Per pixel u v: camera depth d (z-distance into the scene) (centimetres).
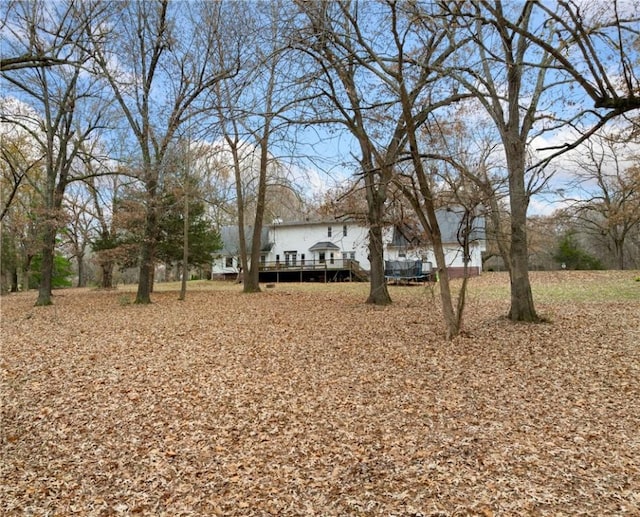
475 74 792
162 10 1555
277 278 3719
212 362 805
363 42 722
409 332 1009
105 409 596
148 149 1655
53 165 1894
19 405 609
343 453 461
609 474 391
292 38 721
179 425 546
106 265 2505
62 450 488
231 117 677
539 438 470
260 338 992
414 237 1108
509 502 357
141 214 1830
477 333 952
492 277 2630
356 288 2277
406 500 371
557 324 1005
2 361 821
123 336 1041
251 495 394
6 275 3195
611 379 636
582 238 4044
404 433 500
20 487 416
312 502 378
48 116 1764
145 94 1609
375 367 746
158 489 410
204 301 1778
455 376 684
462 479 397
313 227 3941
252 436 511
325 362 788
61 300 1991
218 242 2866
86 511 378
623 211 2214
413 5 612
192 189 1653
